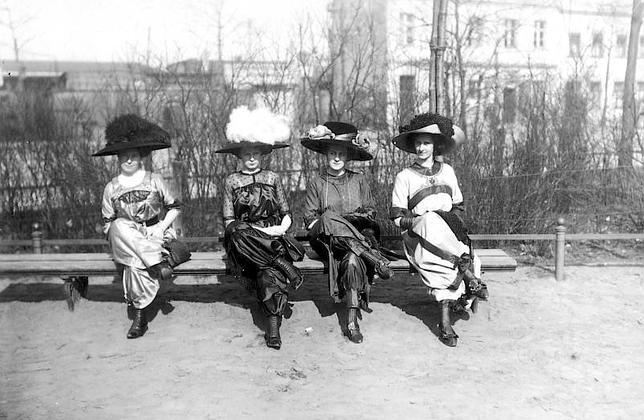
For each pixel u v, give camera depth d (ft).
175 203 15.52
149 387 12.07
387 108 23.38
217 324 15.31
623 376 12.51
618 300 16.96
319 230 14.64
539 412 11.06
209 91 23.75
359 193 15.53
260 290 14.06
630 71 29.89
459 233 14.17
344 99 25.44
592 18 44.60
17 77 26.30
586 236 18.94
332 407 11.27
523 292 17.60
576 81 27.12
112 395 11.74
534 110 24.76
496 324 15.31
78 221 21.94
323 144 15.55
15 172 22.24
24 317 15.76
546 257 21.15
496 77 35.06
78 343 14.24
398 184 15.25
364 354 13.62
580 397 11.63
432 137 15.14
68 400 11.51
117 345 14.14
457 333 14.76
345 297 14.60
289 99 24.54
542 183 21.61
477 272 14.75
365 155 15.94
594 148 24.13
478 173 21.16
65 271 15.23
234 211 15.08
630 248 22.12
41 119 22.98
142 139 15.01
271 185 15.20
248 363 13.17
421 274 14.40
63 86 26.22
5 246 21.56
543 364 13.08
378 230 15.48
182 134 22.41
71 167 21.97
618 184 23.35
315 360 13.33
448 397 11.64
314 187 15.56
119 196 15.06
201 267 14.97
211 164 21.74
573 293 17.54
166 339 14.46
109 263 15.35
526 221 21.18
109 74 27.35
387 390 11.94
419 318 15.66
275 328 13.99
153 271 14.48
